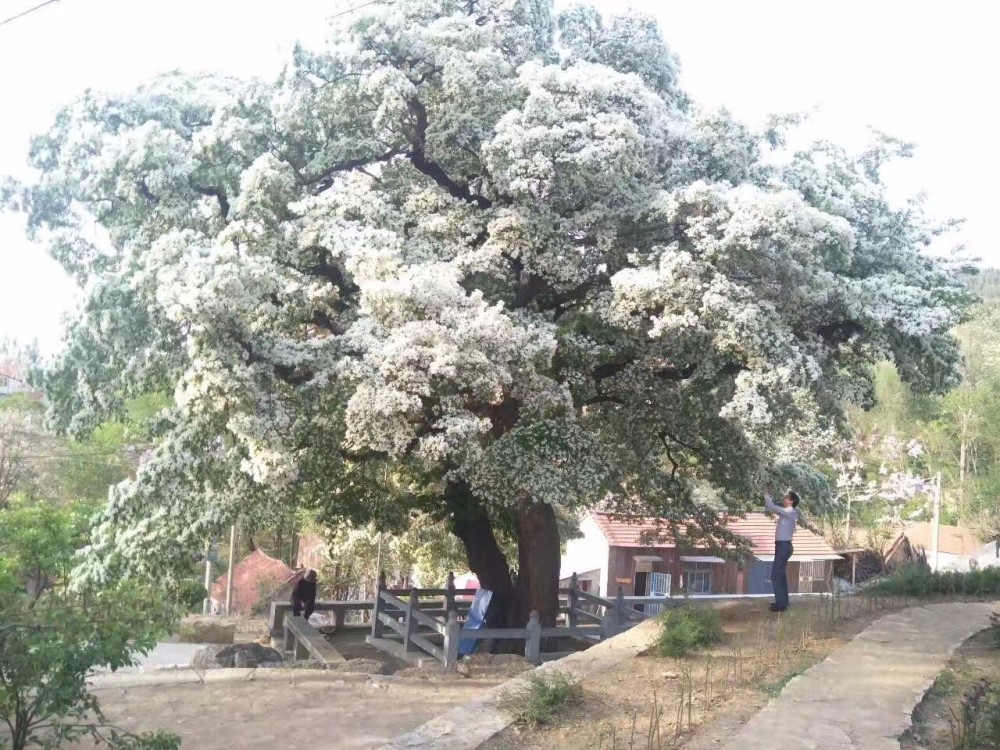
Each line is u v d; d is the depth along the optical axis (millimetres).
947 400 43219
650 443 15367
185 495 12023
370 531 20797
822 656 8539
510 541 18672
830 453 26531
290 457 10977
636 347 13586
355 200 12109
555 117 11609
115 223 13242
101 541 12461
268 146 13234
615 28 15094
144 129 12133
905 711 6633
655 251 12156
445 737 6477
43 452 31094
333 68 13070
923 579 12594
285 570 27797
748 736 6051
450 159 13844
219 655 12188
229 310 10203
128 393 12266
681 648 8969
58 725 5773
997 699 6715
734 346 11477
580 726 6695
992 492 37781
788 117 14469
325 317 13352
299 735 7117
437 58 12969
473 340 10453
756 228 10820
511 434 12148
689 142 13289
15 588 6621
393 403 10172
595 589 28000
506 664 10883
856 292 11602
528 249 12383
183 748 6797
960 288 12781
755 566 30281
